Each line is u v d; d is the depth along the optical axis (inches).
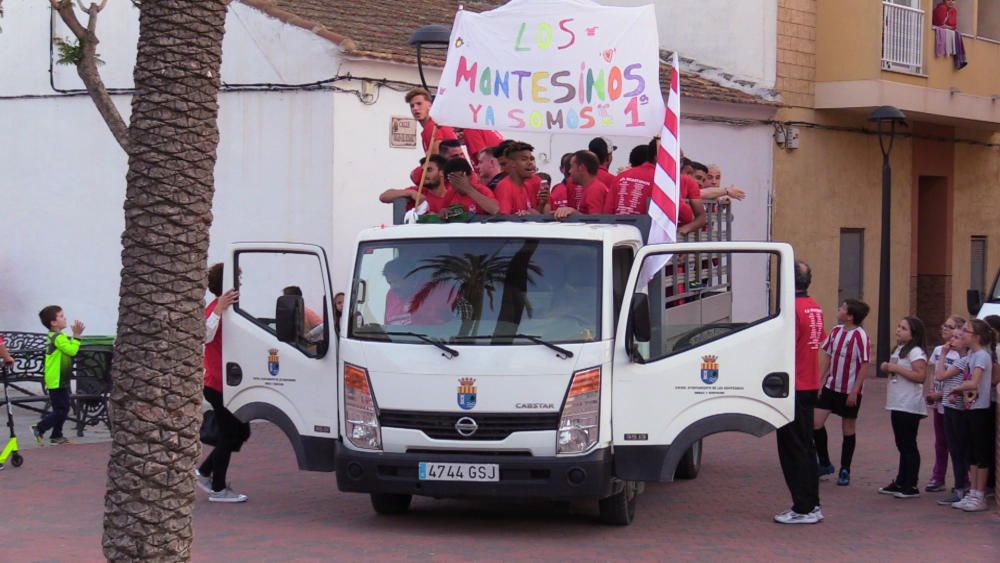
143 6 225.6
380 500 402.3
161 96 223.9
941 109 912.3
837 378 470.3
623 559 346.0
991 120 970.7
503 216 402.6
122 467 223.5
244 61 624.7
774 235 850.8
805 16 865.5
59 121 698.8
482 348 359.6
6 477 457.1
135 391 222.7
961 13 987.9
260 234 622.8
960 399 422.0
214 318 393.1
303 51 605.3
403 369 362.6
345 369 372.8
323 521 395.9
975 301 699.4
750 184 837.2
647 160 432.8
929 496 450.3
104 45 681.0
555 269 368.2
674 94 398.6
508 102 425.1
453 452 360.5
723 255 522.0
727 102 808.3
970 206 1055.6
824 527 395.2
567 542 367.9
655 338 390.3
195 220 226.5
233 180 631.2
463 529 386.3
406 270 375.6
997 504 422.0
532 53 424.5
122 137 335.9
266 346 389.4
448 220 398.6
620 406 364.2
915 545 368.8
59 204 700.7
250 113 624.1
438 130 470.6
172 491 224.8
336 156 597.6
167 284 223.3
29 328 710.5
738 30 855.7
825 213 892.6
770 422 360.2
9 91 714.8
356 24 651.5
